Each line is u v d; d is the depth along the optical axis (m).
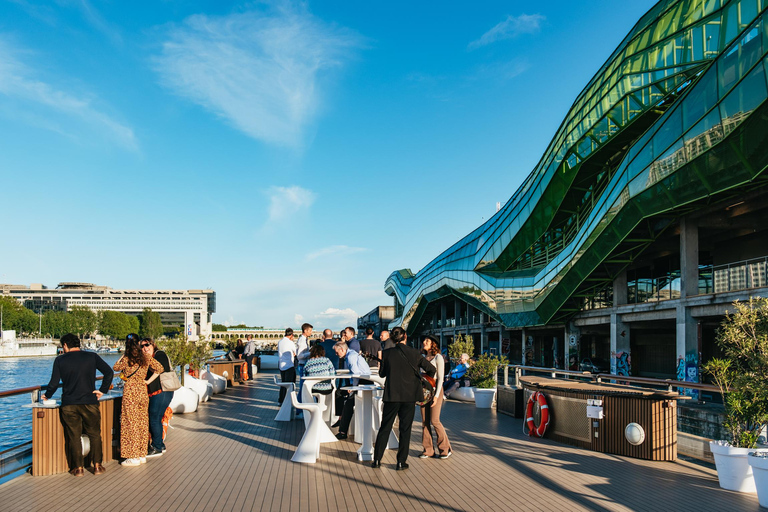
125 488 6.12
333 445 8.82
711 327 24.94
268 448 8.41
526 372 37.00
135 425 7.31
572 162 31.50
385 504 5.55
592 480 6.62
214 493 5.93
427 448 7.93
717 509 5.54
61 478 6.59
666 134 19.27
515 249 41.19
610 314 27.72
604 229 24.19
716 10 19.88
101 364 7.03
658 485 6.43
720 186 16.84
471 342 22.00
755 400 6.51
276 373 27.80
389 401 7.12
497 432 10.16
